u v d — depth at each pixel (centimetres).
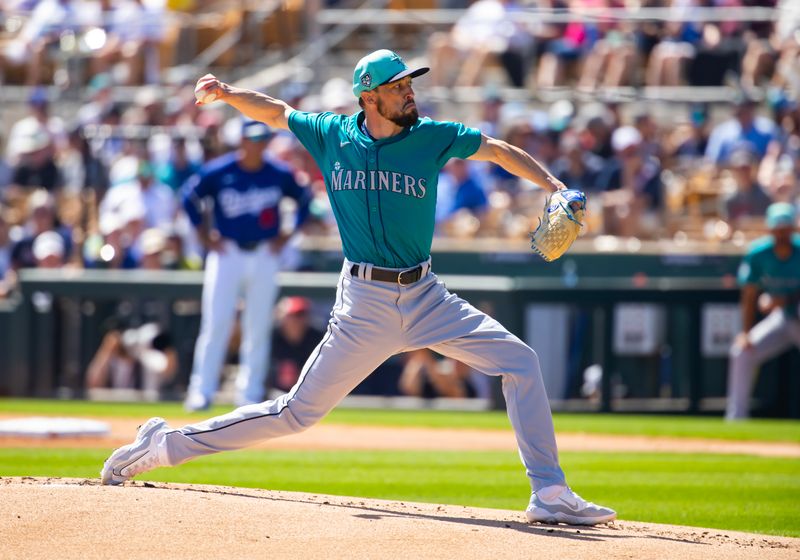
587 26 5347
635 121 4791
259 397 3728
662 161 4794
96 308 4503
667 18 5269
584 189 4678
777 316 4047
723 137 4853
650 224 4575
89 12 5878
